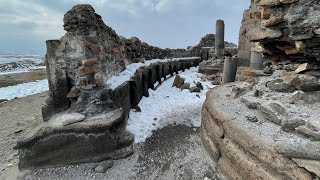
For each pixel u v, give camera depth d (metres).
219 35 12.58
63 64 3.67
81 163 3.21
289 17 2.48
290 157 1.66
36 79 14.16
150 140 3.94
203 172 2.78
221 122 2.51
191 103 6.33
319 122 2.05
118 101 4.04
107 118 3.44
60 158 3.15
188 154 3.32
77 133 3.16
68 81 3.75
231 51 14.59
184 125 4.66
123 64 5.73
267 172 1.80
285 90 2.92
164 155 3.39
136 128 4.29
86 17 3.51
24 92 9.90
